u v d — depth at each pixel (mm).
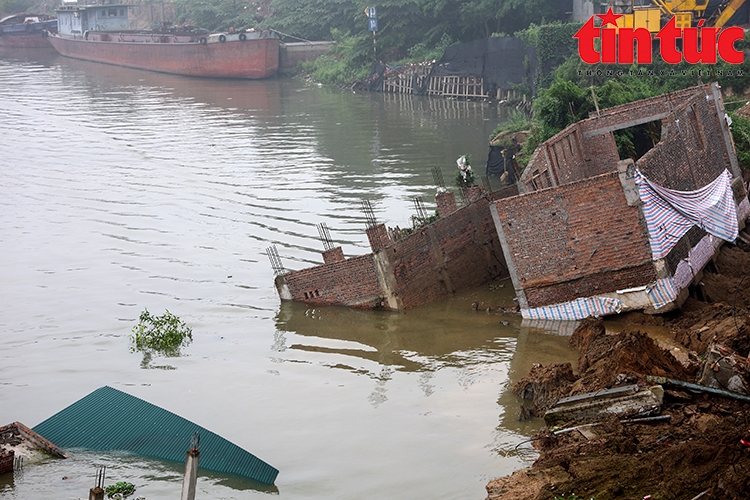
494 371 22891
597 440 17469
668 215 24500
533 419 20000
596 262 24781
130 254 36094
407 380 22875
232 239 37625
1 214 42844
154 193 46312
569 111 40562
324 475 18188
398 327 26641
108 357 25781
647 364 20000
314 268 28828
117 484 17469
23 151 58375
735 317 22234
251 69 100938
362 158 52969
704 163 30906
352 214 40406
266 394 22594
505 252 25859
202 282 32406
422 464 18359
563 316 25609
